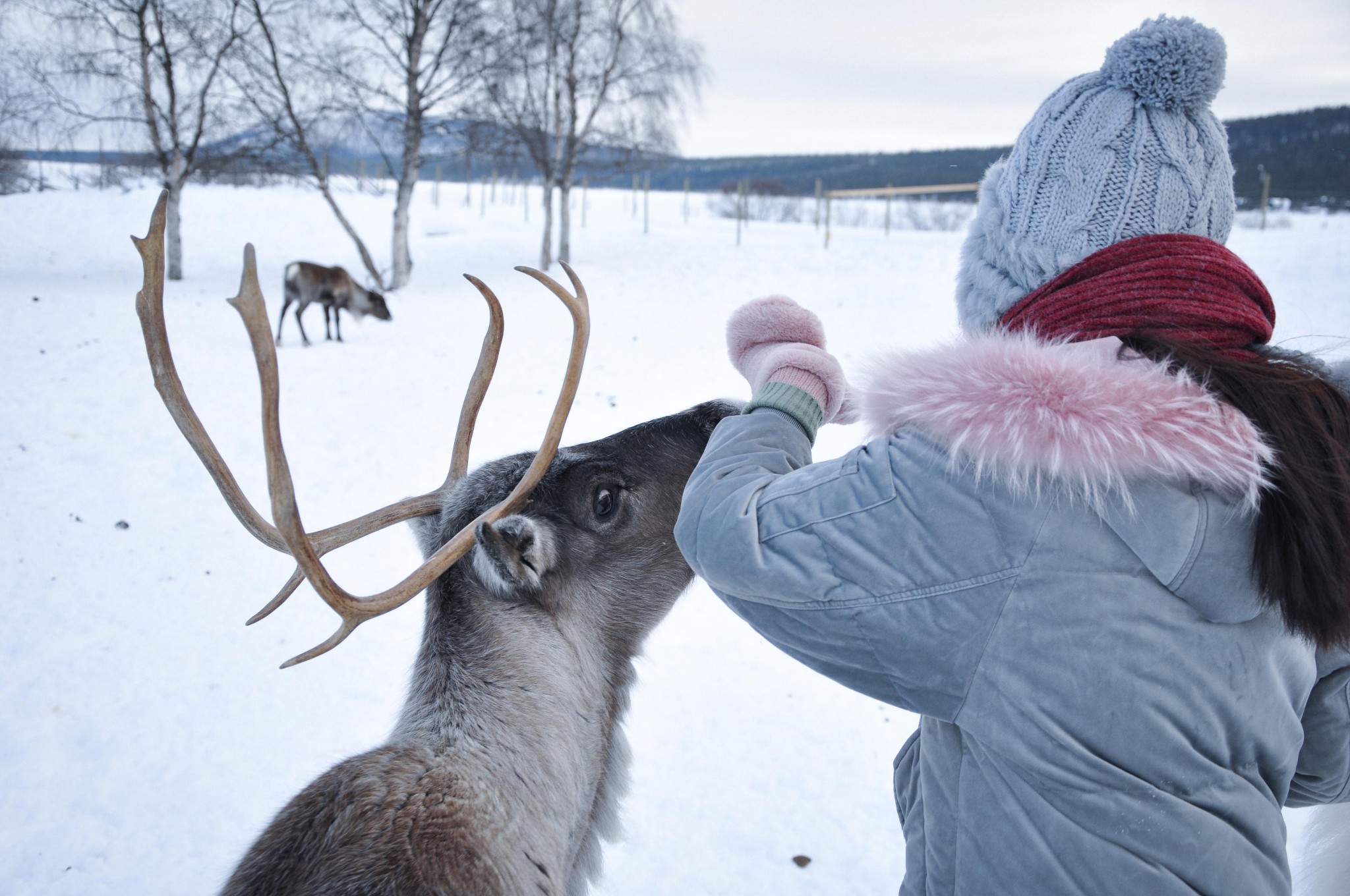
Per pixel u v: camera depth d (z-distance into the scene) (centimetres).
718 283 1727
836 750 380
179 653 448
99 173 3681
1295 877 188
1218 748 108
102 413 816
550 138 2167
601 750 203
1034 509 106
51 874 310
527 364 1011
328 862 150
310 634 469
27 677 421
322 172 1842
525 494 191
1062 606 105
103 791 350
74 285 1584
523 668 186
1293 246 1898
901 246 2550
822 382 145
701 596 519
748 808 344
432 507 210
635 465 218
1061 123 120
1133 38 117
